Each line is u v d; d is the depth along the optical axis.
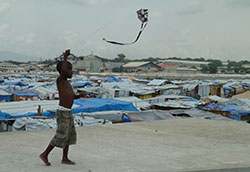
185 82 60.62
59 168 4.21
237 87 50.88
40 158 4.70
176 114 16.83
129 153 5.59
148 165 4.56
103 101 20.81
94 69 101.69
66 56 4.24
